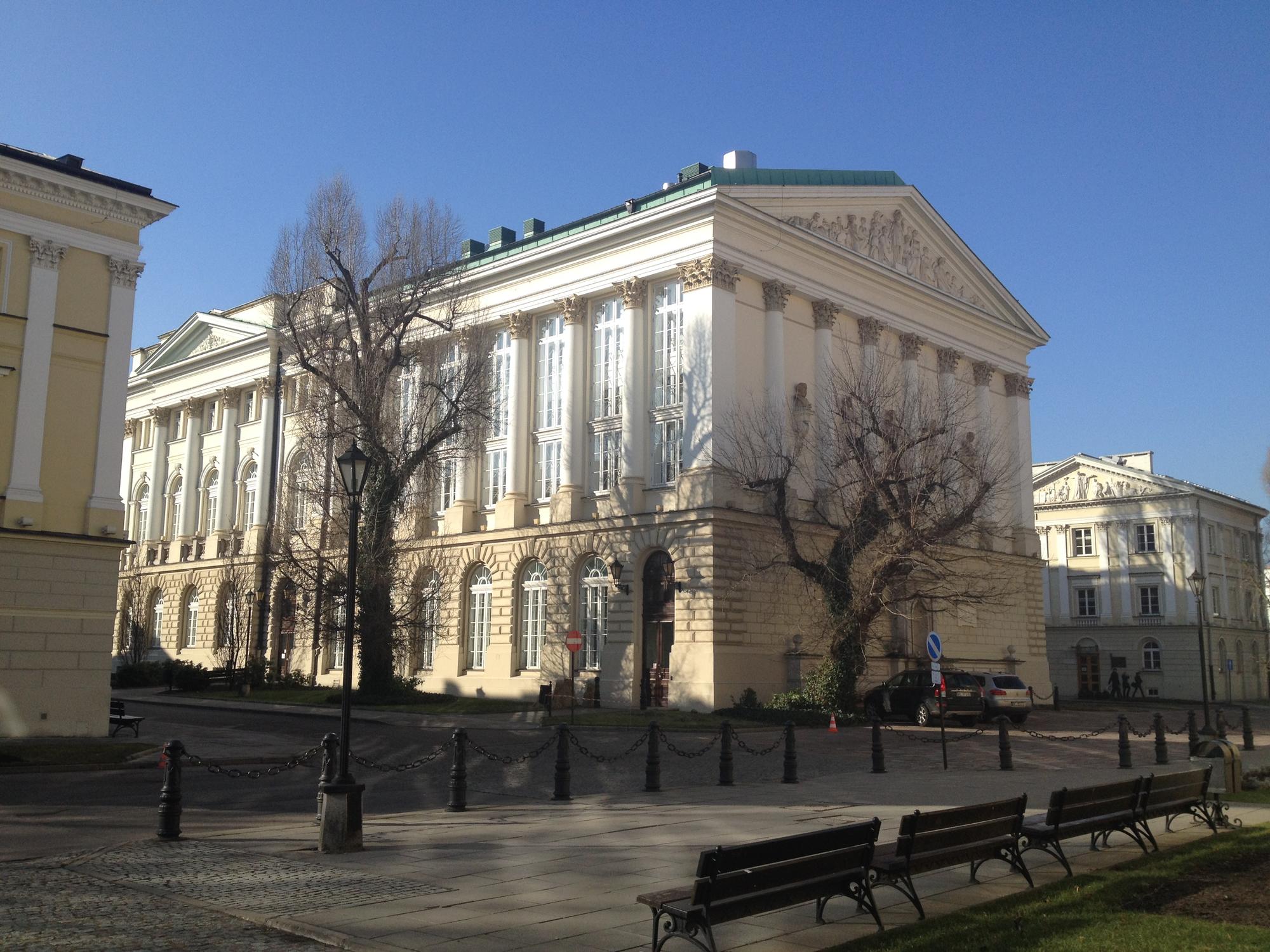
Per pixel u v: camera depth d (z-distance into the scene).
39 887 9.99
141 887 10.05
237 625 49.69
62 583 26.06
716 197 37.06
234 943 8.16
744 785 19.06
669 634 37.75
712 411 36.53
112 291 27.67
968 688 33.34
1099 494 70.56
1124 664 67.88
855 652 33.50
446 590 43.16
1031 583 49.62
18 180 26.27
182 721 32.53
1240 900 9.26
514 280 43.88
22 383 25.95
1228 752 17.02
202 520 58.91
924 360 46.50
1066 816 10.58
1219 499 68.88
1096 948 7.61
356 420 37.31
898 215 45.84
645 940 8.19
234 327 57.09
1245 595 71.88
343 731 12.38
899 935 8.16
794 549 33.91
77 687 26.02
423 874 10.69
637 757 23.36
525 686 40.84
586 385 41.50
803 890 8.12
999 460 46.22
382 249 38.50
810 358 40.88
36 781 19.50
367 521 37.00
